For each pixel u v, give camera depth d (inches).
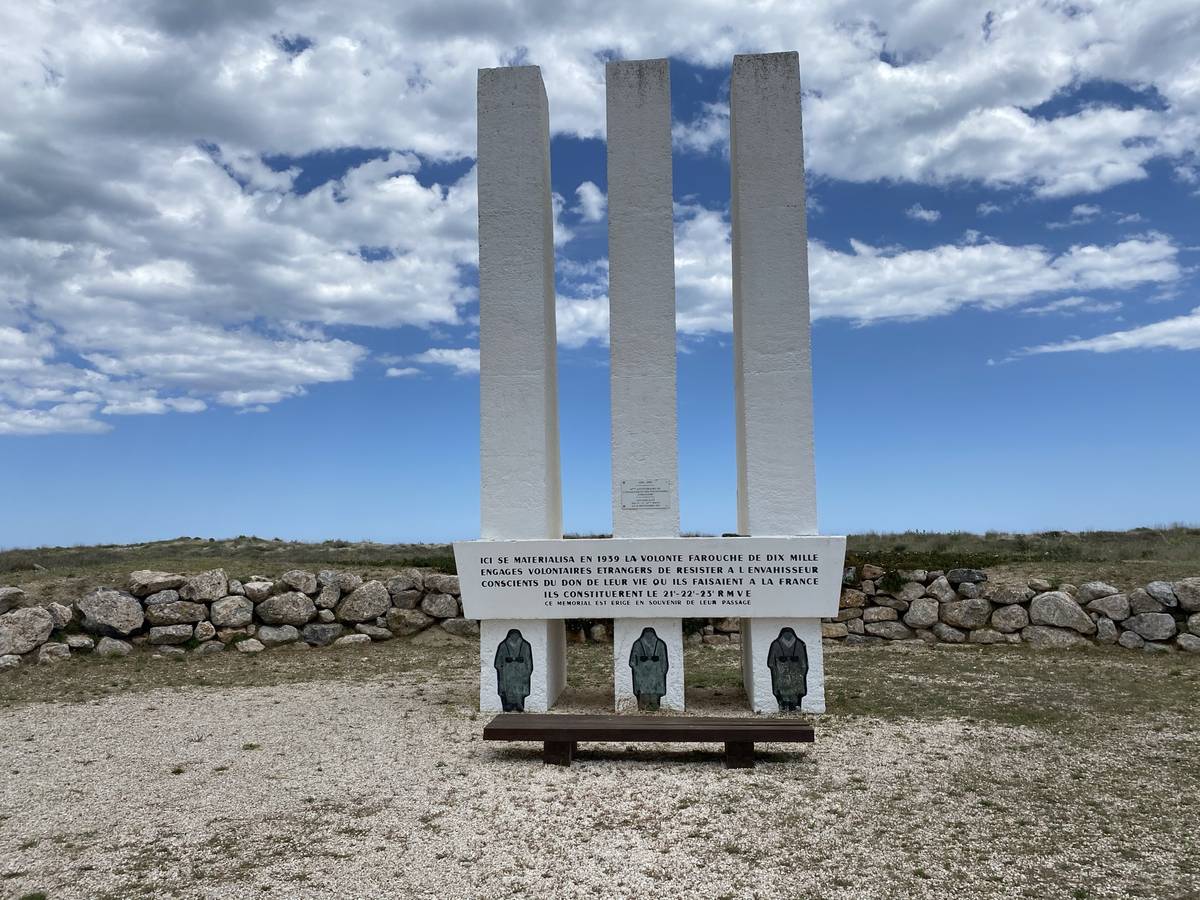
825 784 331.6
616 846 275.0
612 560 444.1
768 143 454.9
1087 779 336.8
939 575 682.2
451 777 345.7
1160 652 608.7
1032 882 248.7
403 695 506.9
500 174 462.9
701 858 265.7
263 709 475.5
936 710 451.5
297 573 678.5
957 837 280.5
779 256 451.2
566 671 563.8
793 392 448.5
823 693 444.8
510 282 460.4
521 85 464.1
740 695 490.6
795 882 249.6
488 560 449.4
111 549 1016.2
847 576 690.2
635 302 453.7
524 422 458.3
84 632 625.3
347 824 297.6
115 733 428.5
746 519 459.2
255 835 289.6
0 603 617.0
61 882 256.5
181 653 625.3
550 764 359.6
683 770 350.0
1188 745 383.9
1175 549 842.2
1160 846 272.5
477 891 246.1
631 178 457.1
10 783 351.3
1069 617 636.1
